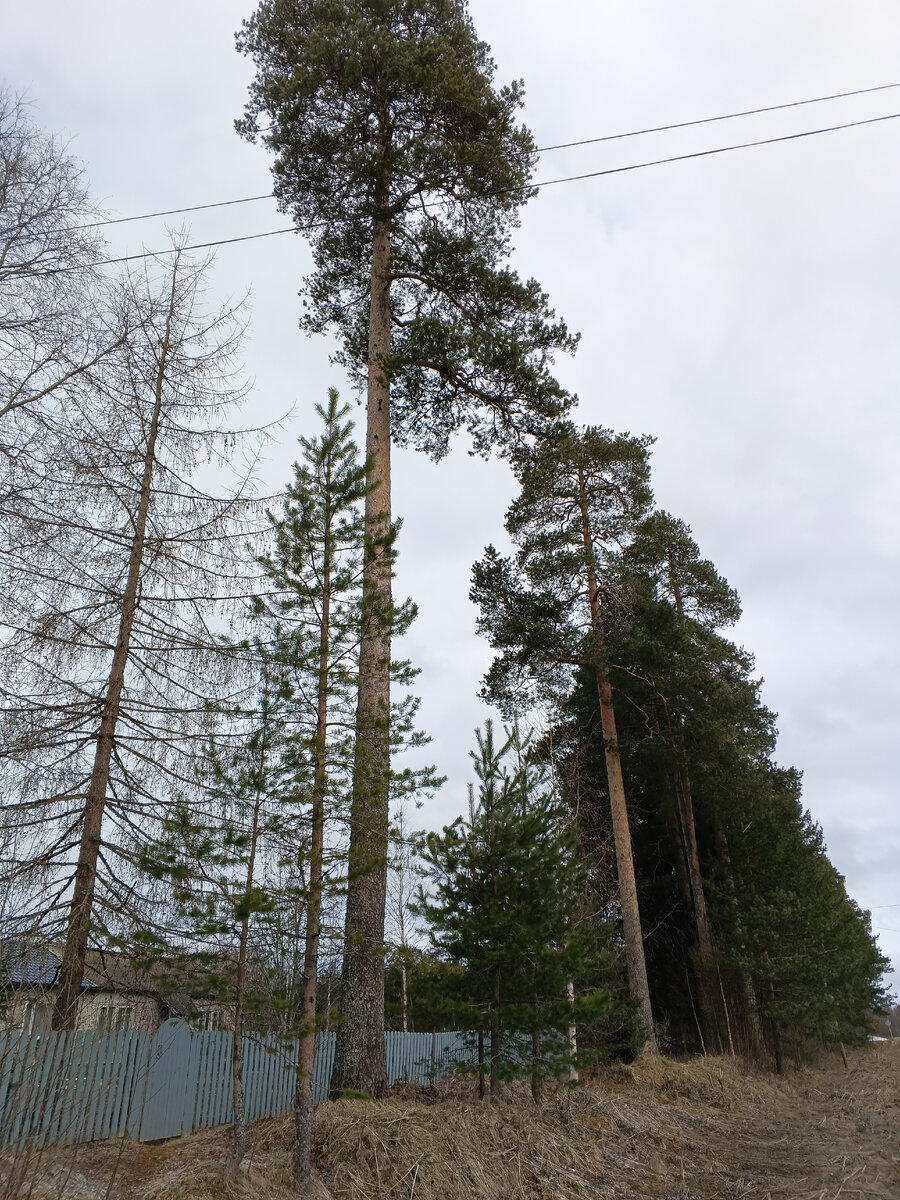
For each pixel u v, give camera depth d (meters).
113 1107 8.70
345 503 9.12
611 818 22.28
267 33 15.35
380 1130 8.30
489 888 11.58
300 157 15.12
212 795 8.85
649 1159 10.26
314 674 8.53
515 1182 8.38
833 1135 12.30
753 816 23.78
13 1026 7.51
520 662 21.20
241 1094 7.52
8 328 10.34
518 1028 11.12
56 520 10.27
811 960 22.06
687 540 25.84
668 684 21.11
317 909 7.89
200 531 11.21
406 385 15.56
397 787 8.50
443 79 14.56
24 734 9.38
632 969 19.03
